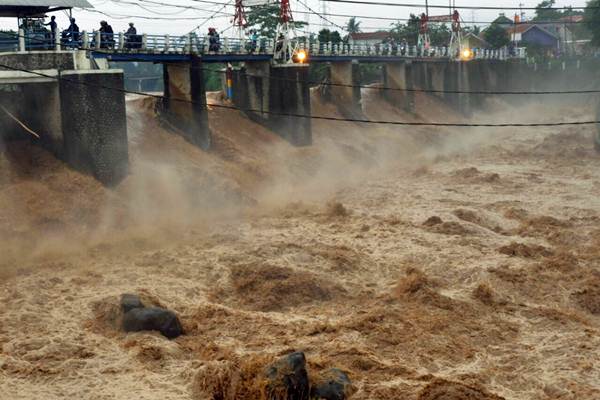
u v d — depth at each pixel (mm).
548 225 63469
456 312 43250
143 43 75062
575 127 146125
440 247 56719
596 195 77188
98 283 46906
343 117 116812
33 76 59094
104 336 38594
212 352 36844
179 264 51500
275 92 94875
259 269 49031
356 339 39031
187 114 81625
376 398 32250
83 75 61219
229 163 80938
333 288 46844
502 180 86812
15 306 42219
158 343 37344
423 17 159000
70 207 58406
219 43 87375
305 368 31734
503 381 34844
